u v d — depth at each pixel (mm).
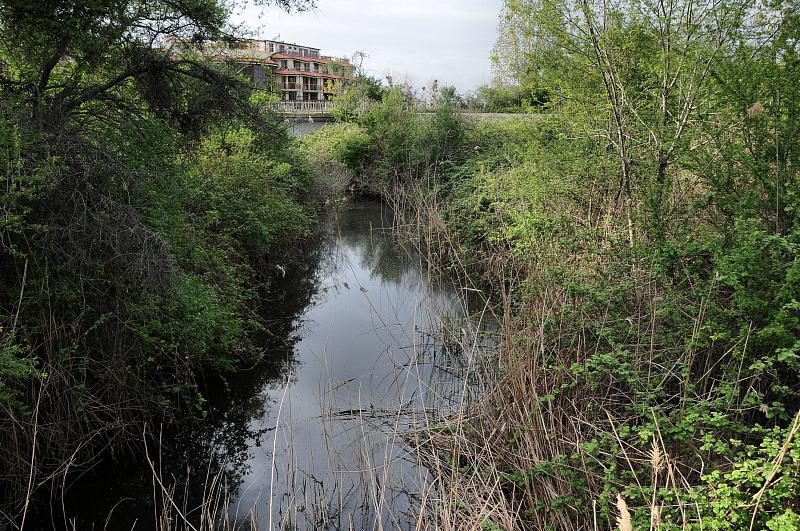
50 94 5996
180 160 7383
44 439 4656
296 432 5820
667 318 4730
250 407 6453
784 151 4656
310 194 17078
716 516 2920
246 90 7145
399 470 5020
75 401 4789
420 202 12227
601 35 6676
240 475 5195
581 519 3689
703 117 5973
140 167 6000
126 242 4938
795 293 3670
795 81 4688
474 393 5715
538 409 4305
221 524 4508
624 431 3688
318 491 4820
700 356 4410
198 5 6258
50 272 4734
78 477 4914
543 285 6055
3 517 4270
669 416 3713
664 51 6340
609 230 6590
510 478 4250
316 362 7633
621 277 5445
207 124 7184
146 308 5410
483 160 15578
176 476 5195
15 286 4648
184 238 6863
